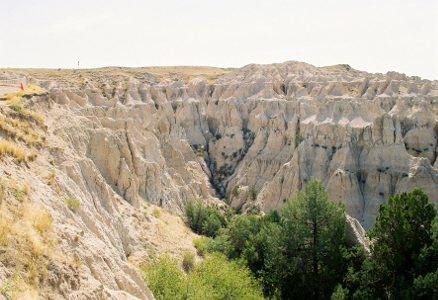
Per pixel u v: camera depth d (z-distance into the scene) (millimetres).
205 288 21797
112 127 45406
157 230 31391
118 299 13523
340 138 63625
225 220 49406
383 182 55906
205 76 123812
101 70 116312
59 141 24891
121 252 23500
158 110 83125
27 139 20891
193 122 89938
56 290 11336
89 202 22844
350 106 65875
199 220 43594
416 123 65875
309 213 31422
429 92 86500
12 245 11664
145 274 23062
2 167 16109
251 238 34688
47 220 14047
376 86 94312
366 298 25969
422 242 28000
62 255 13055
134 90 89125
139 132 50250
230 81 111312
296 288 29969
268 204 64188
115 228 25766
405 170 55094
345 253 30312
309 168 63625
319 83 102625
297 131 72875
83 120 34219
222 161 84062
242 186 73562
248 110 91312
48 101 29609
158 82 111000
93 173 26312
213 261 26516
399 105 70500
